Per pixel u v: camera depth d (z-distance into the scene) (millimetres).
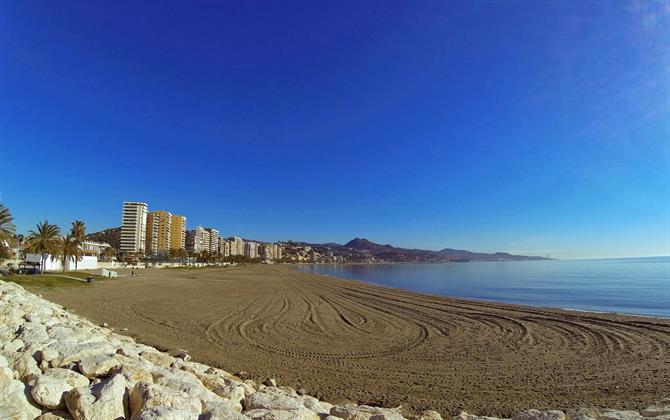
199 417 3996
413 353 13930
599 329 18375
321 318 21984
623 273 90000
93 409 3889
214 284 49531
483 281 68500
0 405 3822
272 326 19000
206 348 13852
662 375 11016
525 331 18188
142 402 3990
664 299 36531
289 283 55969
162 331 16859
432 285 59531
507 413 8281
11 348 6359
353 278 85000
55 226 56750
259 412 4547
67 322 12328
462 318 22266
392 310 25828
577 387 10086
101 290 35656
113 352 6551
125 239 147750
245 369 11383
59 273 53594
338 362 12555
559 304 33062
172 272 86812
